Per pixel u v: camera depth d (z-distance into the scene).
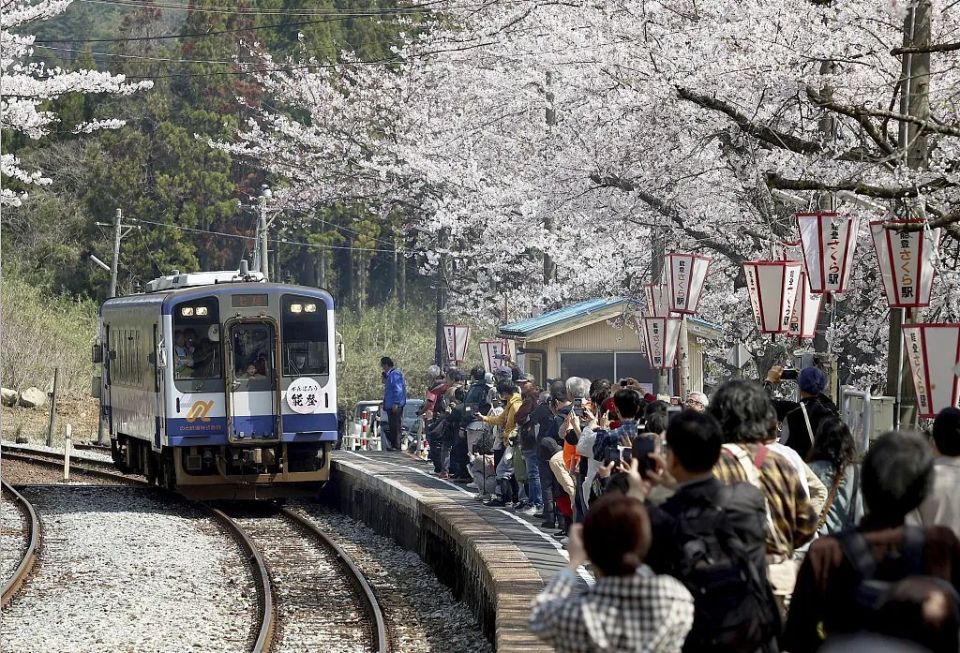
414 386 159.25
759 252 62.25
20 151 186.38
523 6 68.94
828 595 14.14
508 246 92.75
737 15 44.97
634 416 30.67
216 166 177.88
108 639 35.91
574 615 14.17
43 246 179.38
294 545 56.53
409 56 107.19
